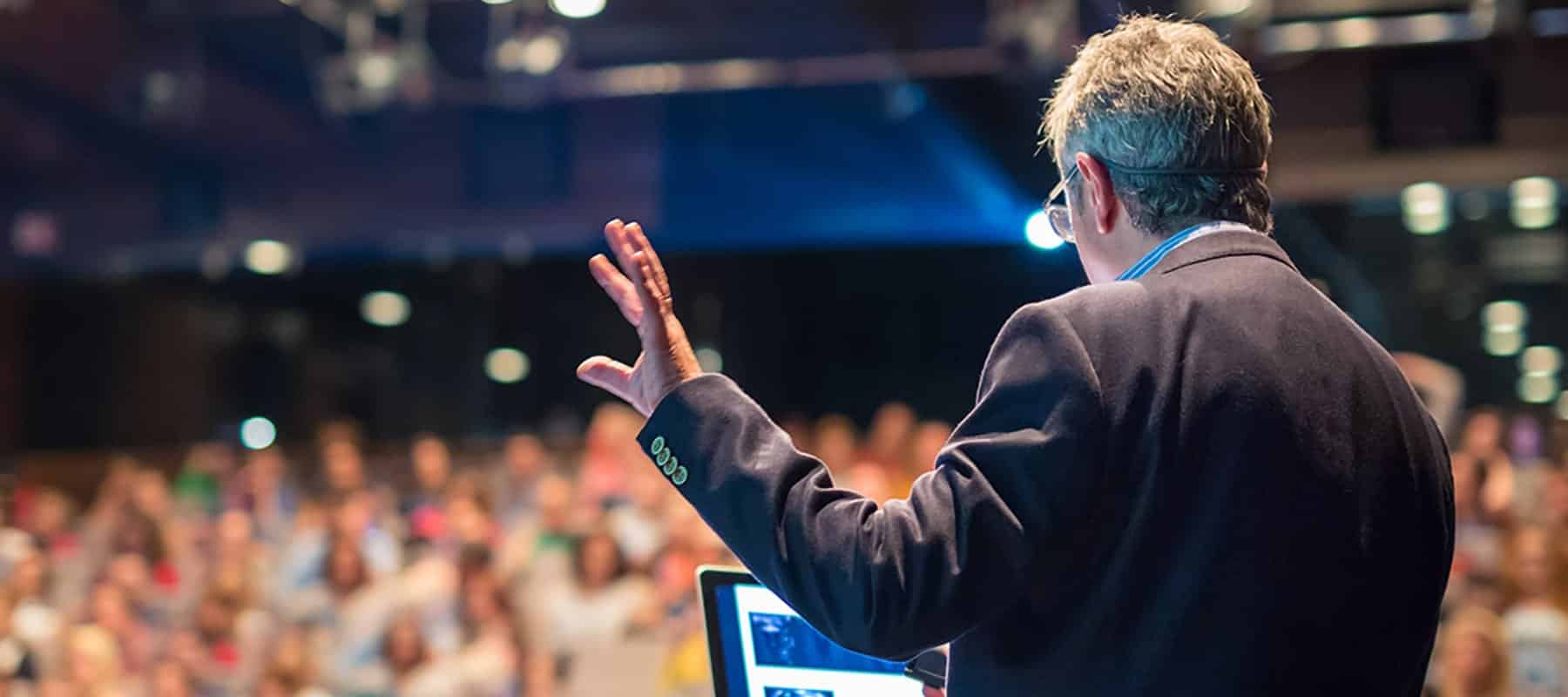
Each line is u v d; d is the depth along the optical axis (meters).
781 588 0.85
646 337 0.93
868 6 7.79
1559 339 8.70
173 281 10.67
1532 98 7.12
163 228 9.91
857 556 0.81
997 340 0.87
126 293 10.73
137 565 5.61
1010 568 0.80
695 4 7.99
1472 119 7.10
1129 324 0.84
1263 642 0.80
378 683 4.56
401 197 9.83
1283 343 0.85
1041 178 8.69
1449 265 8.84
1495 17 6.15
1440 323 8.88
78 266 10.01
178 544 5.93
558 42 7.40
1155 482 0.81
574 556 4.79
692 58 8.48
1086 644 0.83
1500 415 6.93
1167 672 0.81
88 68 8.45
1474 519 4.65
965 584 0.79
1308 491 0.82
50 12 7.66
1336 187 7.41
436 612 4.84
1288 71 7.44
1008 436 0.82
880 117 9.24
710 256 10.59
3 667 5.07
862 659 1.05
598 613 4.66
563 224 9.68
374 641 4.77
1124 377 0.82
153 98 8.34
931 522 0.80
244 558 5.59
